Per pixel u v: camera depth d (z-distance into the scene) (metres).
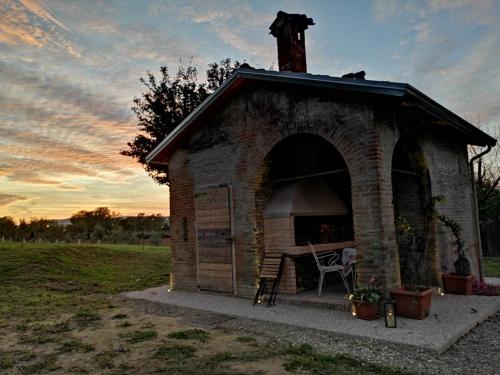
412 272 8.17
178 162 10.37
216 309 7.48
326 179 9.91
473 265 9.77
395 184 8.54
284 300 7.61
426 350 4.61
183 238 10.06
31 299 9.37
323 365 4.18
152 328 6.29
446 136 9.26
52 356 4.94
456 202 9.38
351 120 6.77
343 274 7.78
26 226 33.09
